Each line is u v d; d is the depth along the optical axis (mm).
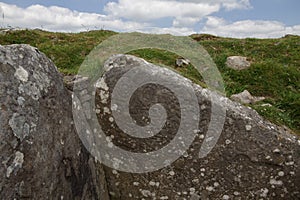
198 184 4082
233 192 4070
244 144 3998
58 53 8586
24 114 2801
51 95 3209
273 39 12312
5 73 2809
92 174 3768
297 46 10891
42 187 2881
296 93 7230
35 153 2828
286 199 4086
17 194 2637
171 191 4137
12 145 2633
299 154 4031
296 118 5922
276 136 4039
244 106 4371
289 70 8070
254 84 7449
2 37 10125
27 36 10430
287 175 4035
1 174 2514
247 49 10641
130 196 4227
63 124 3289
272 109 5258
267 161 4004
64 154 3221
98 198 3861
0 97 2674
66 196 3203
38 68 3162
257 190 4059
